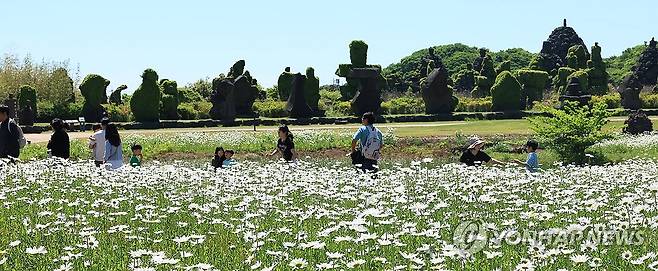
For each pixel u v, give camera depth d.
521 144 30.91
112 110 57.03
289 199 11.12
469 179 12.14
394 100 65.62
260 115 59.81
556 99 73.38
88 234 7.69
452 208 10.25
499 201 10.57
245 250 7.59
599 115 25.58
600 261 6.62
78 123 52.56
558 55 108.88
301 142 32.22
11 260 7.29
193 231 8.87
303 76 58.84
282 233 8.50
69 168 14.32
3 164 14.60
